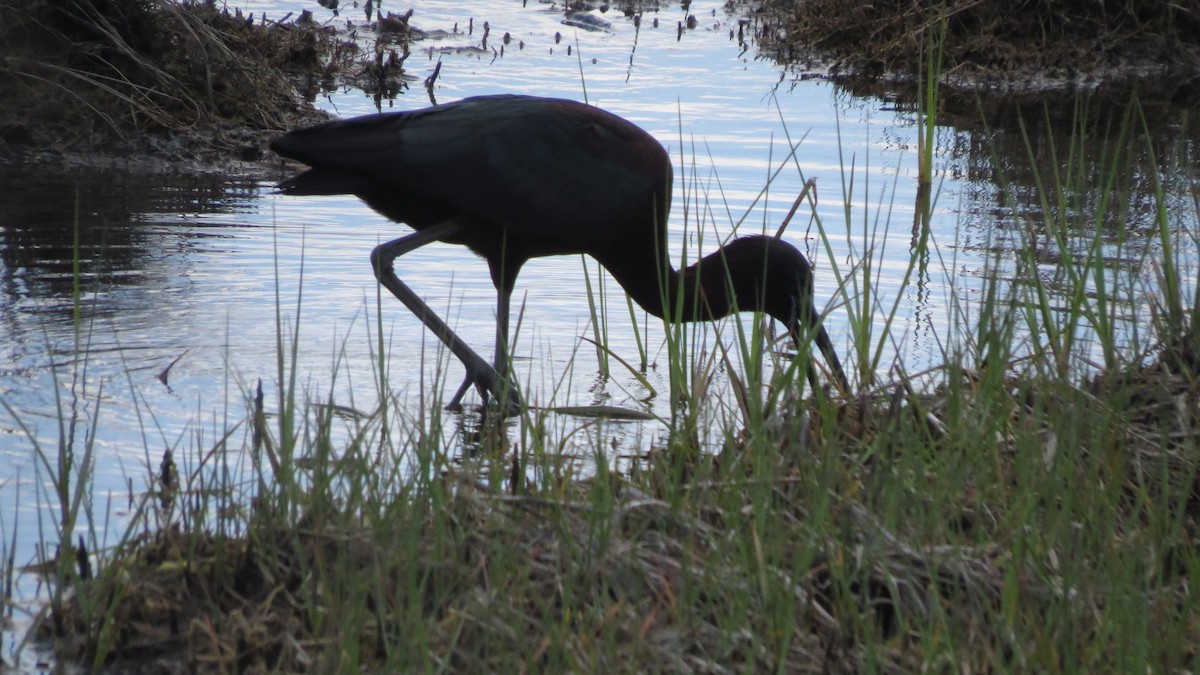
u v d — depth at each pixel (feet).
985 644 18.99
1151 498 24.82
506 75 67.62
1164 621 19.98
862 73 74.54
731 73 71.41
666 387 33.30
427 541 21.72
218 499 23.76
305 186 34.12
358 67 67.31
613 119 35.09
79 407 29.40
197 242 42.78
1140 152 55.93
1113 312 29.40
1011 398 26.94
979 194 49.42
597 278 42.52
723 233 44.21
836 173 51.29
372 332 36.06
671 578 20.68
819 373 31.27
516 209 33.86
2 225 42.98
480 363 32.32
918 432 25.23
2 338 33.55
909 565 21.12
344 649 18.52
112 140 53.42
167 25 57.77
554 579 20.59
